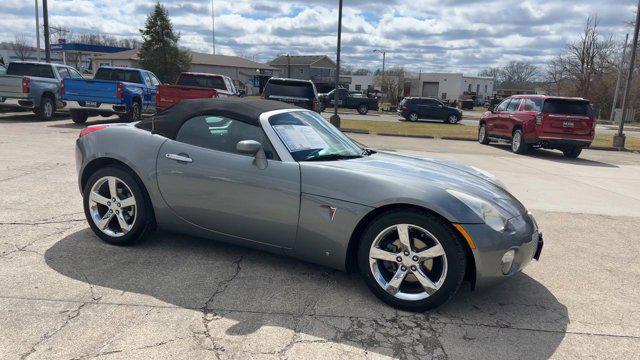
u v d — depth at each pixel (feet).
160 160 13.17
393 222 10.89
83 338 9.21
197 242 14.71
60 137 37.52
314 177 11.60
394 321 10.53
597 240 17.42
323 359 8.94
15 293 10.89
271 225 12.11
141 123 14.38
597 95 173.17
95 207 14.15
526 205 22.68
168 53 174.40
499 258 10.55
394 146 46.29
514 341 9.97
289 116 13.55
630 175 34.78
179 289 11.52
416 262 10.79
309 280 12.38
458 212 10.44
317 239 11.69
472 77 305.94
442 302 10.69
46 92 50.62
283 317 10.44
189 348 9.05
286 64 304.91
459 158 39.45
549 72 195.21
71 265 12.57
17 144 32.81
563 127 42.22
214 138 12.94
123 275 12.13
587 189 27.78
